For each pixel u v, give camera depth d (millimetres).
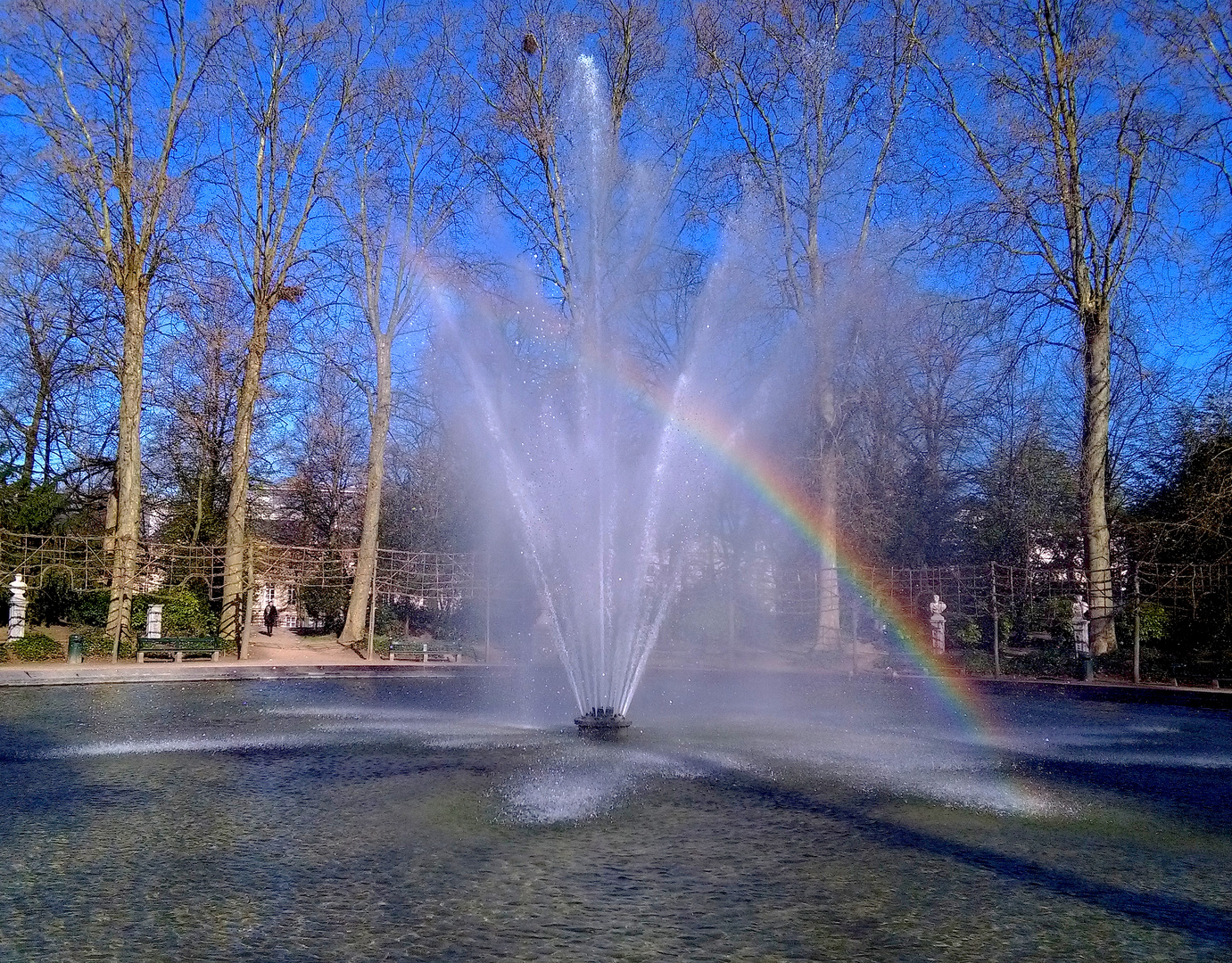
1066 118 20172
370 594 25984
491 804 7309
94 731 11133
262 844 6223
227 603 23047
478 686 17625
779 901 5164
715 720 12398
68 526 27719
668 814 7055
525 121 25406
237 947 4484
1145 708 14789
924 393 33062
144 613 22797
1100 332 20453
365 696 15609
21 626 20703
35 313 30141
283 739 10422
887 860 5965
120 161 21719
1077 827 6816
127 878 5523
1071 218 20516
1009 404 29703
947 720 12906
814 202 24359
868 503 28203
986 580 23391
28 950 4445
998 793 7922
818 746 10086
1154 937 4711
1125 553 20516
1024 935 4711
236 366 28203
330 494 38656
